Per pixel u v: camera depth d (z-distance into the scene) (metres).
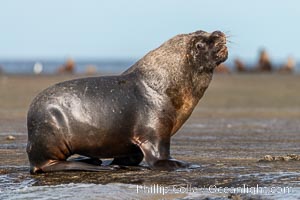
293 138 65.81
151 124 43.56
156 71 44.44
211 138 65.38
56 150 43.16
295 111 100.50
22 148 55.72
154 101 43.88
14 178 41.62
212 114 94.69
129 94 43.88
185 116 45.38
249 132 71.75
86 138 43.28
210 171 42.31
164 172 42.12
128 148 44.06
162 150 43.66
